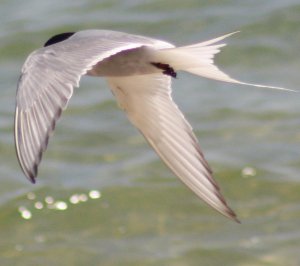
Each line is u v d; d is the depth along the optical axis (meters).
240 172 15.15
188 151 7.91
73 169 15.44
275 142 15.83
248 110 16.64
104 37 6.57
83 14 19.78
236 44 18.47
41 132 5.42
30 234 14.09
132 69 7.14
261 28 18.86
